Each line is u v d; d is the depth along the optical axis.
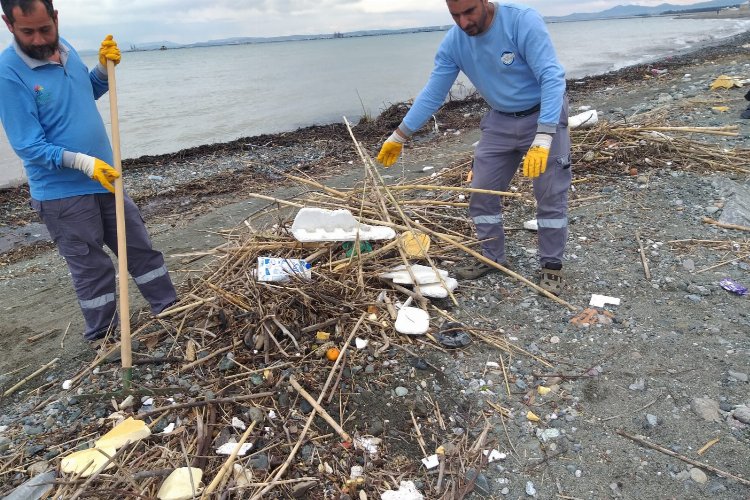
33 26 2.80
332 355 3.32
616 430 2.78
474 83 3.67
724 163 6.32
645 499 2.42
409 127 3.91
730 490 2.41
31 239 7.12
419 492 2.49
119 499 2.43
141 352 3.57
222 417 2.94
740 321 3.54
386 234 4.21
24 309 4.85
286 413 2.96
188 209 7.53
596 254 4.57
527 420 2.89
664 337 3.44
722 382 3.03
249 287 3.84
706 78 13.49
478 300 3.98
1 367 3.82
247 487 2.49
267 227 5.31
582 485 2.50
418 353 3.41
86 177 3.26
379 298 3.82
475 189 3.92
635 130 7.15
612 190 5.88
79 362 3.69
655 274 4.20
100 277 3.57
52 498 2.46
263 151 10.69
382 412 2.98
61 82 3.09
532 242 4.89
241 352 3.41
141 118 15.37
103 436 2.77
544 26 3.25
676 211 5.25
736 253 4.41
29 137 2.99
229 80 24.47
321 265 4.08
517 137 3.67
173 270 5.12
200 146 11.16
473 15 3.18
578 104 12.41
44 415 3.13
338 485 2.55
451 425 2.89
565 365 3.27
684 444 2.67
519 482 2.55
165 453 2.68
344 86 20.22
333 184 7.82
